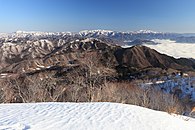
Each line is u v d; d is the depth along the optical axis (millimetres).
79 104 15727
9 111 13648
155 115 14195
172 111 22781
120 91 28203
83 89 26547
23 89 26078
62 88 26453
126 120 12625
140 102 26672
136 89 30234
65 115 12906
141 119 13055
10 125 10898
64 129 10789
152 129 11898
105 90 26203
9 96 25281
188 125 14086
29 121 11656
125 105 15727
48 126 11039
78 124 11547
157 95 28125
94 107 14805
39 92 25906
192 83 47438
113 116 13117
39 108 14453
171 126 12883
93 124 11688
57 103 16172
